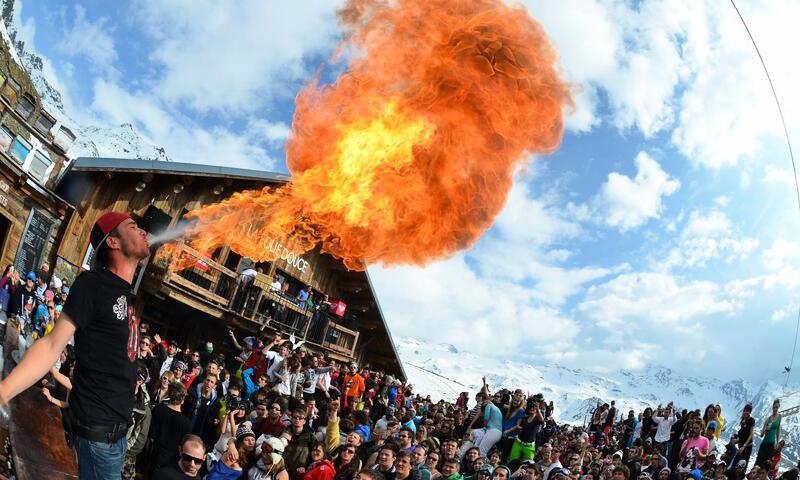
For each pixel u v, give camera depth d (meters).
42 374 2.76
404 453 9.95
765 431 15.38
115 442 3.06
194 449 7.36
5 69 14.52
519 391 14.14
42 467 2.66
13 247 15.21
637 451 14.93
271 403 11.09
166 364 13.82
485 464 11.62
